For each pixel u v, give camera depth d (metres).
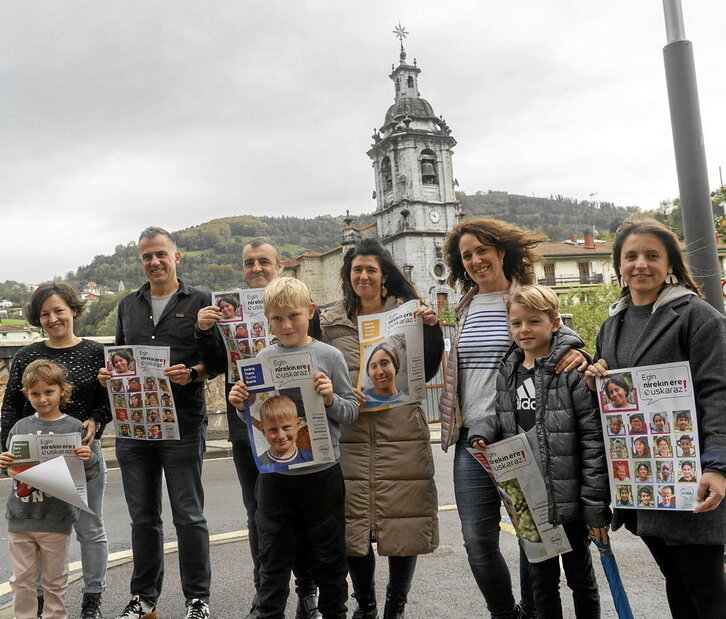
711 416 2.32
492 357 3.20
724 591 2.37
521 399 2.91
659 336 2.52
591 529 2.67
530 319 2.85
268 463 2.89
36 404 3.42
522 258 3.39
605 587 3.90
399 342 3.31
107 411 3.78
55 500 3.28
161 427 3.51
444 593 3.91
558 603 2.80
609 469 2.59
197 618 3.42
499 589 3.07
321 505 2.96
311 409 2.89
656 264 2.56
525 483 2.75
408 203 50.84
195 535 3.55
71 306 3.81
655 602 3.61
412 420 3.32
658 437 2.44
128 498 3.61
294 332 3.04
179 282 3.94
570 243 64.69
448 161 52.69
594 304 34.84
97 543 3.59
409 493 3.24
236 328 3.59
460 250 3.42
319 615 3.53
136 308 3.88
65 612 3.36
